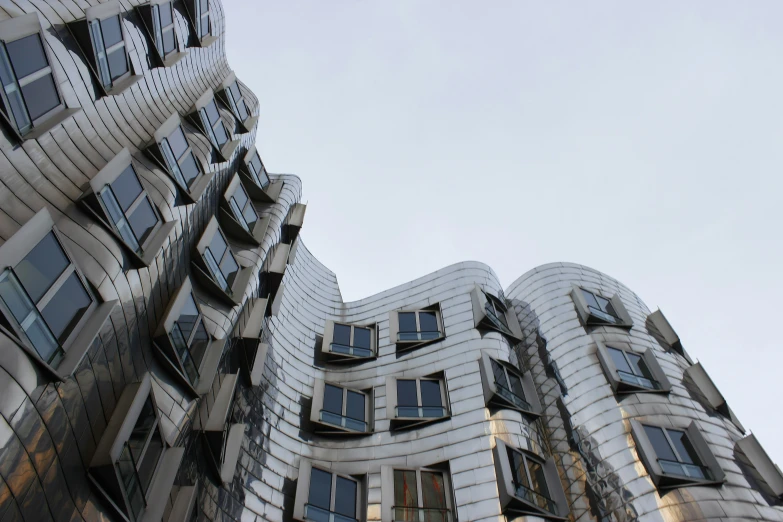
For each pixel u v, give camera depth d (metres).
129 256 14.78
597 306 31.27
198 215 20.34
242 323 21.66
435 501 22.48
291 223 30.53
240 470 20.20
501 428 24.47
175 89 24.23
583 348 28.66
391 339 30.28
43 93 14.11
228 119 28.23
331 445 24.91
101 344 12.69
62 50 15.82
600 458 24.14
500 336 29.72
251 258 23.89
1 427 9.38
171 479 14.03
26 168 12.73
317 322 31.67
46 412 10.47
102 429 12.14
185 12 27.02
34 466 9.93
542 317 31.78
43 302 10.93
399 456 24.36
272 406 24.08
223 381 19.36
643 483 22.41
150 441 13.71
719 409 26.73
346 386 27.75
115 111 18.08
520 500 21.48
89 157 15.35
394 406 26.27
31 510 9.69
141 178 17.03
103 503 11.66
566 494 24.41
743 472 23.14
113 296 13.40
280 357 26.47
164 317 15.59
